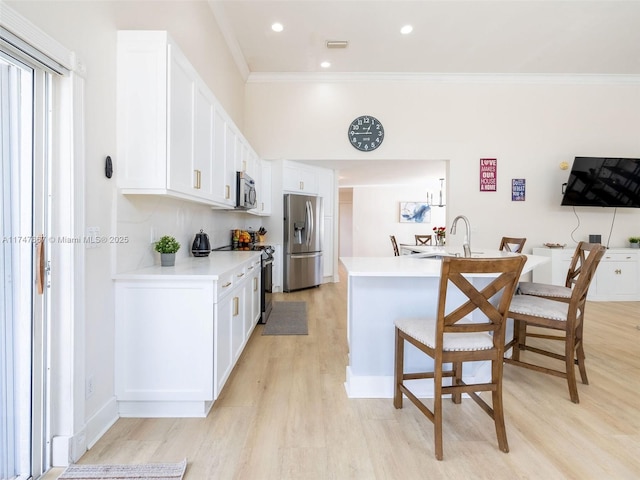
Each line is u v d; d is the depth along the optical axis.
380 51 4.37
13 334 1.36
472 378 2.13
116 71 1.78
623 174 4.72
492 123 5.09
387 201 9.20
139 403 1.85
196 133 2.21
